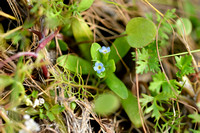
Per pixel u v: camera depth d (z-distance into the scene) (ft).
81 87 0.59
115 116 0.60
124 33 0.60
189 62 0.58
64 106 0.57
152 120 0.60
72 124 0.57
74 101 0.58
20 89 0.54
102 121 0.59
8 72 0.58
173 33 0.62
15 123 0.53
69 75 0.60
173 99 0.58
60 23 0.58
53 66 0.59
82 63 0.60
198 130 0.57
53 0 0.57
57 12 0.57
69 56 0.60
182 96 0.59
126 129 0.60
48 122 0.56
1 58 0.58
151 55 0.58
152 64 0.58
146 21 0.57
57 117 0.56
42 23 0.57
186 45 0.61
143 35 0.57
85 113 0.58
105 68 0.59
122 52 0.61
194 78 0.60
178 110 0.59
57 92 0.58
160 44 0.60
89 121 0.58
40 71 0.58
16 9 0.59
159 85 0.56
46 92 0.57
